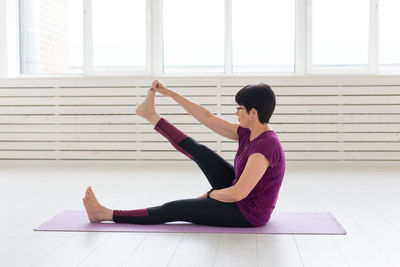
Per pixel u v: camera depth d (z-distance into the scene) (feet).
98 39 18.33
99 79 17.74
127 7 18.19
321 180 13.99
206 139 17.47
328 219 8.68
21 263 6.25
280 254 6.58
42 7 18.74
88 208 8.18
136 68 18.21
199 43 18.22
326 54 17.84
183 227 7.96
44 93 17.90
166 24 18.26
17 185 13.12
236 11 18.07
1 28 18.26
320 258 6.43
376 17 17.42
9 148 18.08
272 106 7.55
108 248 6.86
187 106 8.44
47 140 17.99
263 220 7.90
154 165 17.65
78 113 17.85
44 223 8.36
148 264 6.17
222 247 6.88
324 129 17.29
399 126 17.12
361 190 12.23
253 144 7.45
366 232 7.87
